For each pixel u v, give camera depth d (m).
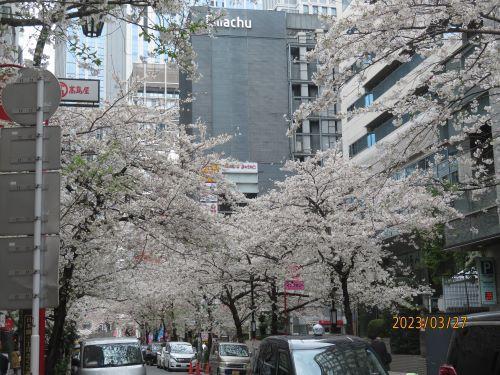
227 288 29.25
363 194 14.23
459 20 10.43
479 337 5.58
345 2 33.94
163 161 16.22
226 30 70.19
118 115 16.09
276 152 68.75
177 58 8.36
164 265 26.31
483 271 18.92
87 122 16.09
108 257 18.86
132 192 15.75
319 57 11.70
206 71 68.88
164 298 39.25
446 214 18.11
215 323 37.28
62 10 7.54
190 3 8.64
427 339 16.94
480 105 16.81
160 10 8.11
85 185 14.48
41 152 5.35
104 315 54.16
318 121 70.88
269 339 9.17
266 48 70.88
